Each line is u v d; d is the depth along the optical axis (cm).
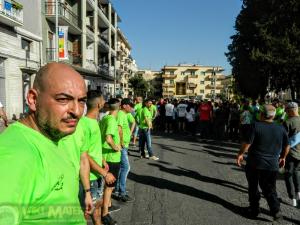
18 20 1831
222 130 1773
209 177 794
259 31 2972
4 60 1833
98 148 379
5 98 1842
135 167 895
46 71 138
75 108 139
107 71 4612
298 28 2877
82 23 3228
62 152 152
